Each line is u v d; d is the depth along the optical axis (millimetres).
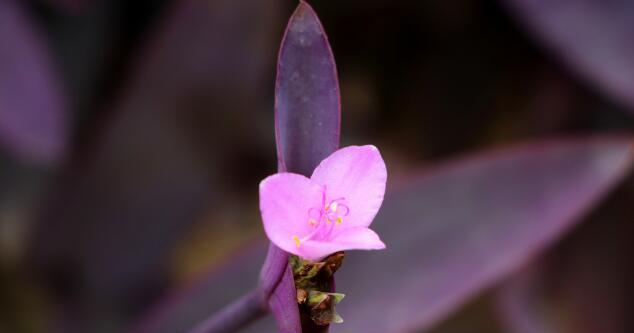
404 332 353
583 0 442
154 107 408
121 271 411
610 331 433
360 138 559
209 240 526
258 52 410
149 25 482
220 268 369
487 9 523
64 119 413
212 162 419
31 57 420
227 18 406
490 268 358
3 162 478
